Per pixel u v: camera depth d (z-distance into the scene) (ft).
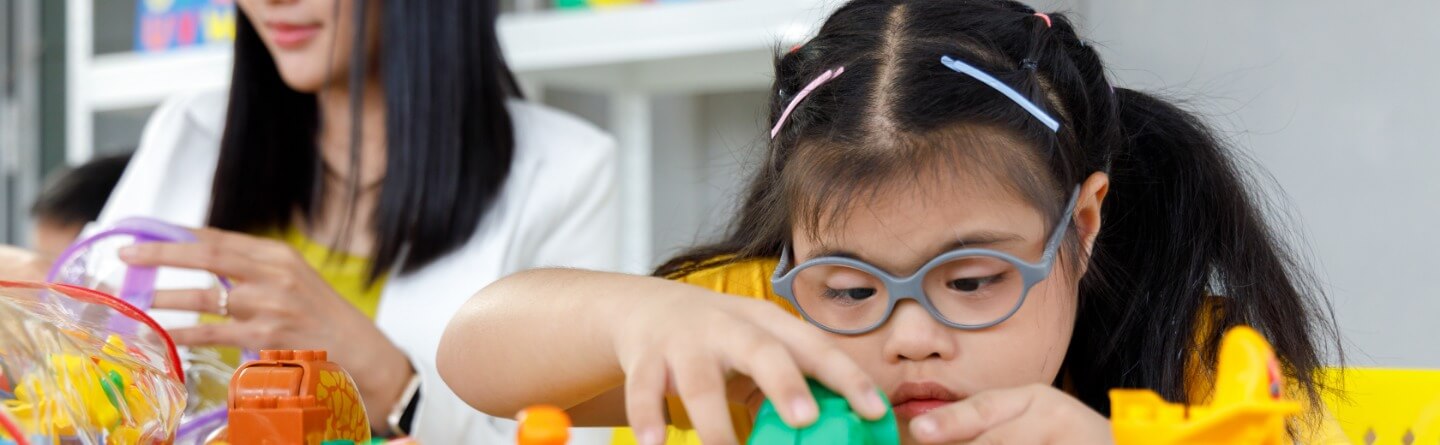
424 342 3.82
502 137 4.08
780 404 1.64
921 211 2.13
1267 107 5.72
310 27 3.87
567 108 7.09
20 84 8.40
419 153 3.88
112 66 6.72
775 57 2.83
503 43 5.78
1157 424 1.43
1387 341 5.56
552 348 2.27
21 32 8.40
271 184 4.11
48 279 2.83
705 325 1.84
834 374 1.69
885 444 1.65
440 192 3.91
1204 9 5.75
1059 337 2.32
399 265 3.94
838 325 2.22
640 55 5.44
